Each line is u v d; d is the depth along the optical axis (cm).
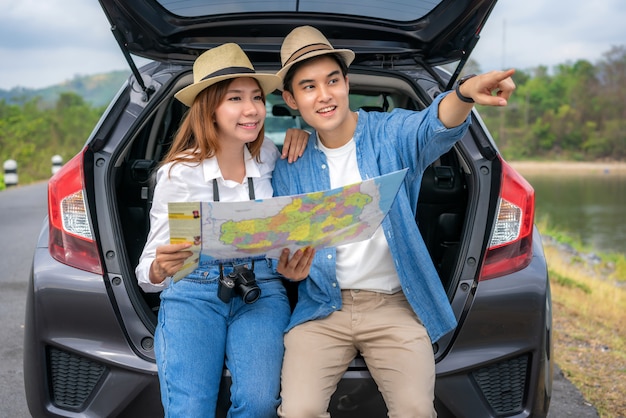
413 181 226
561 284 702
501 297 227
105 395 222
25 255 652
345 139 231
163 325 217
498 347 227
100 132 239
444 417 225
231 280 217
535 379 229
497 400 228
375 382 219
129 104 247
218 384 215
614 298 654
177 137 229
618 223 3653
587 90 9331
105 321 224
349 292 224
